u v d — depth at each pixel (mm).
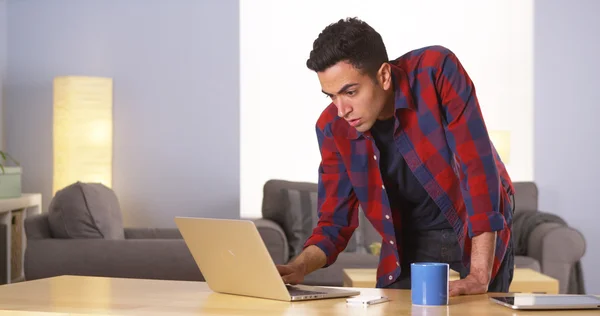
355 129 2033
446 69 1898
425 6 5922
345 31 1812
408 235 2217
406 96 1903
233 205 6039
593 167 5867
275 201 5438
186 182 6062
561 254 4758
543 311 1529
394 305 1619
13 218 5273
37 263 4301
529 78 5887
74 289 1871
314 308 1590
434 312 1526
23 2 6113
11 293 1801
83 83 5559
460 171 1911
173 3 6070
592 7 5852
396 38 5930
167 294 1800
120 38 6070
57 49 6086
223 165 6047
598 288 5859
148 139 6066
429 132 1934
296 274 1952
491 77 5898
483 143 1882
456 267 2174
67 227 4355
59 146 5562
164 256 4262
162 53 6066
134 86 6070
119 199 6066
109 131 5668
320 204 2162
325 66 1820
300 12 6012
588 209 5871
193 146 6062
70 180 5527
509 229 2043
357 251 5258
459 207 2012
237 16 6043
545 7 5875
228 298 1739
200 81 6062
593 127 5867
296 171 6027
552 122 5879
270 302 1679
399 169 2072
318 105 6023
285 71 6027
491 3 5898
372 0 5949
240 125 6043
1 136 6039
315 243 2072
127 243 4273
